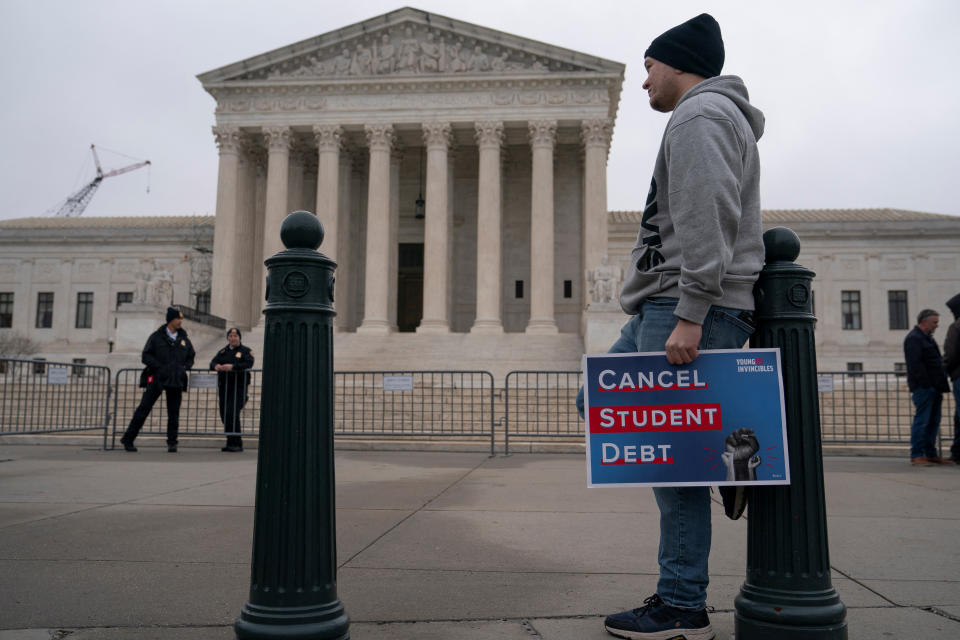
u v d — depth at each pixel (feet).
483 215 124.16
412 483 29.22
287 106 129.29
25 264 193.88
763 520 10.03
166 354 43.32
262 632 9.07
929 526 20.44
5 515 21.34
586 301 120.47
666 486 10.47
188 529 19.21
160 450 44.91
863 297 176.86
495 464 37.63
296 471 9.55
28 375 49.34
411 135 135.95
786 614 9.55
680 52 11.62
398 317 153.58
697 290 9.89
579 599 12.86
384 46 130.11
